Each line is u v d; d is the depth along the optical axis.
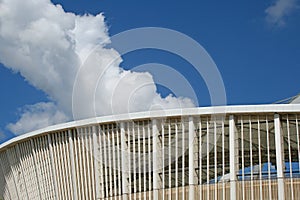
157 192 30.61
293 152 31.89
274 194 29.12
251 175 29.64
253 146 31.28
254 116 30.61
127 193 31.44
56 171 35.22
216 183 29.86
